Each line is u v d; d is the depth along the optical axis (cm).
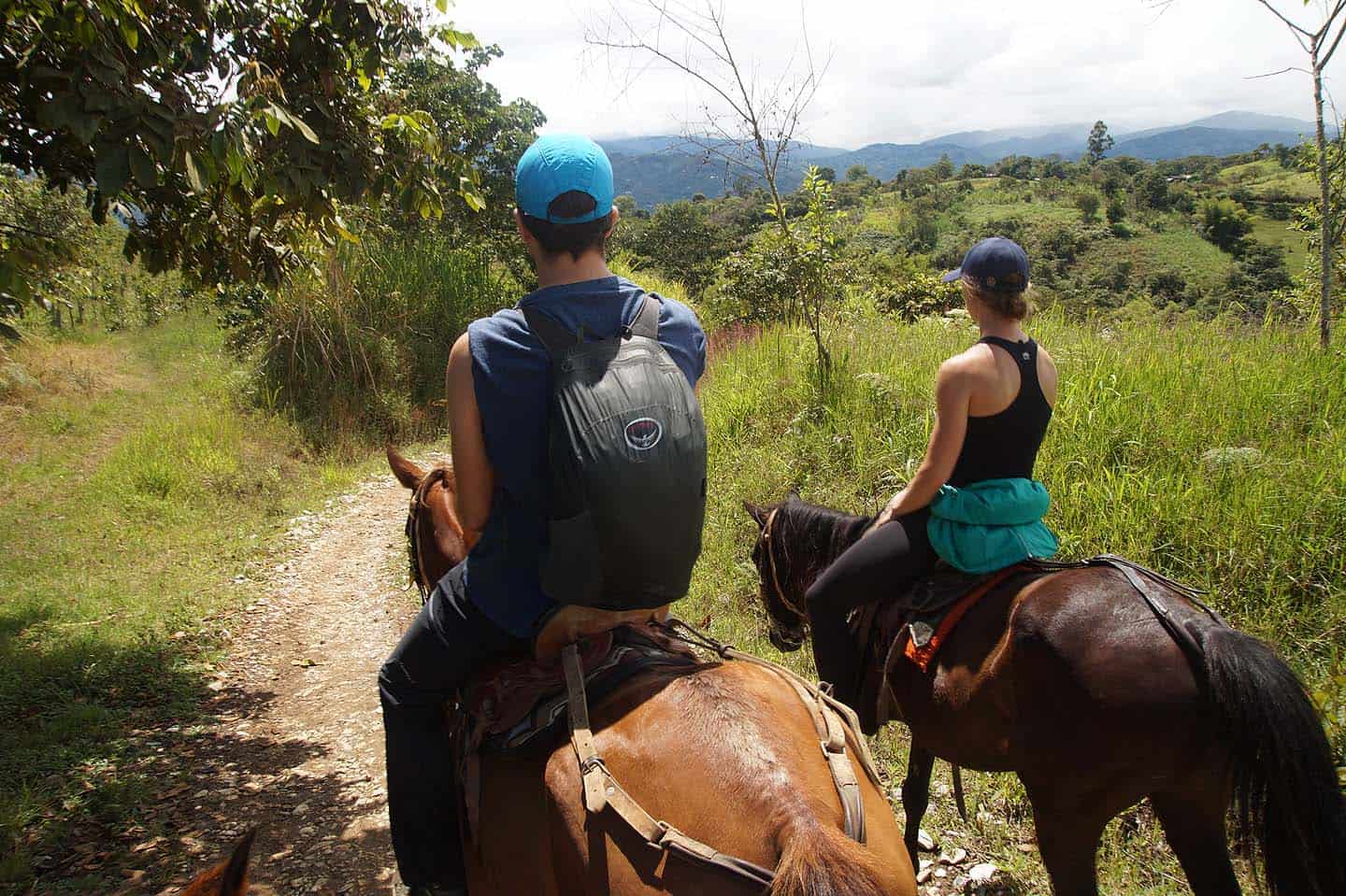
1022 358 297
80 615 734
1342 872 218
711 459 777
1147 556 462
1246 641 238
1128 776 253
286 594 797
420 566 290
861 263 1325
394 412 1320
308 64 497
